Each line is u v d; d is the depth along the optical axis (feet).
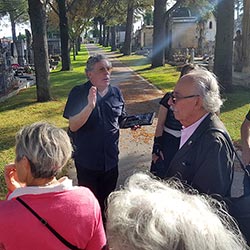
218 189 6.66
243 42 57.06
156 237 3.41
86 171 11.33
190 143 7.06
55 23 136.56
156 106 38.47
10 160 20.88
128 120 12.11
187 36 130.82
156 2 82.79
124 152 22.45
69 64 90.68
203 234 3.51
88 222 5.66
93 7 107.86
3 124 31.35
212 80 7.21
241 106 34.88
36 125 6.04
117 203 3.86
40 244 5.41
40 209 5.46
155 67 84.23
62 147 5.91
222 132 6.95
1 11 128.26
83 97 10.77
